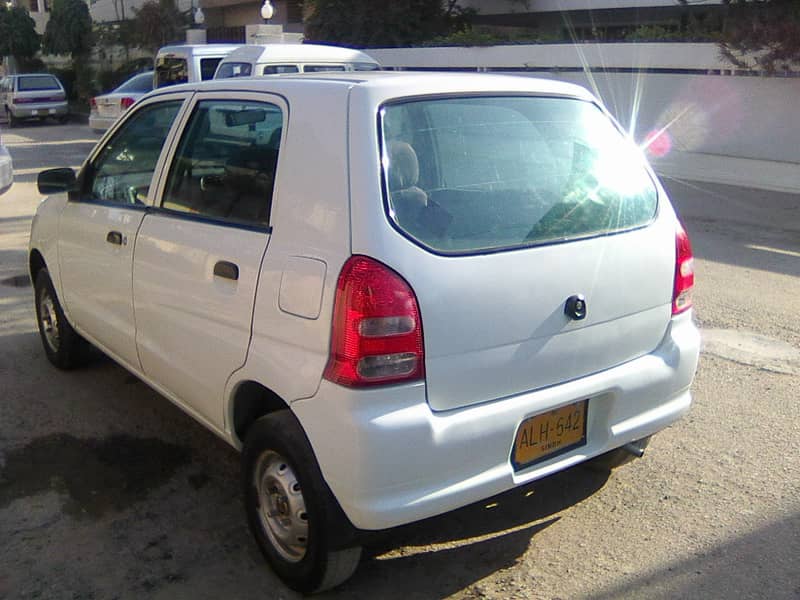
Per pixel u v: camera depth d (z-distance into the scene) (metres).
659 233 3.60
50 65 40.69
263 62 11.86
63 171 4.93
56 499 4.01
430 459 2.90
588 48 19.05
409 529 3.26
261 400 3.44
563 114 3.66
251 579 3.38
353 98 3.09
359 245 2.88
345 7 24.20
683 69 17.59
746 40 15.74
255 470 3.36
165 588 3.33
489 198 3.19
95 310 4.66
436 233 2.98
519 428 3.14
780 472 4.15
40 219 5.39
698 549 3.52
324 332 2.91
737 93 16.73
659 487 4.04
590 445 3.42
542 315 3.15
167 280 3.80
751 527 3.68
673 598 3.21
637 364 3.52
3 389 5.29
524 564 3.45
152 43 30.86
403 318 2.84
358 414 2.82
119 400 5.14
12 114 27.17
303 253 3.03
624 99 18.73
